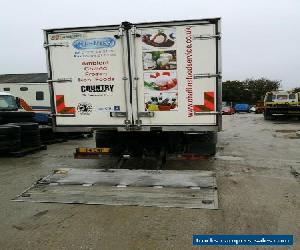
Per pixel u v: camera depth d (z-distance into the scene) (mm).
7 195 6098
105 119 7176
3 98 13461
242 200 5617
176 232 4375
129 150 7672
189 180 6477
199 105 6785
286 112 27344
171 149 7625
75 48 7141
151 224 4641
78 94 7242
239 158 9602
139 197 5688
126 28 6859
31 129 11102
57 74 7277
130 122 7051
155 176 6746
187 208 5211
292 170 7965
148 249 3930
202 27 6613
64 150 11750
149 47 6820
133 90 6973
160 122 6949
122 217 4902
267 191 6156
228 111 46875
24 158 10008
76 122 7309
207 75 6684
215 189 6031
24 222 4773
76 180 6609
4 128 10016
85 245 4043
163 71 6832
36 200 5676
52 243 4109
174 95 6848
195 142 7566
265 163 8852
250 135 16297
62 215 5020
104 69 7070
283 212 5051
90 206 5367
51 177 6852
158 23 6723
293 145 12469
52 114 7391
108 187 6188
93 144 13750
